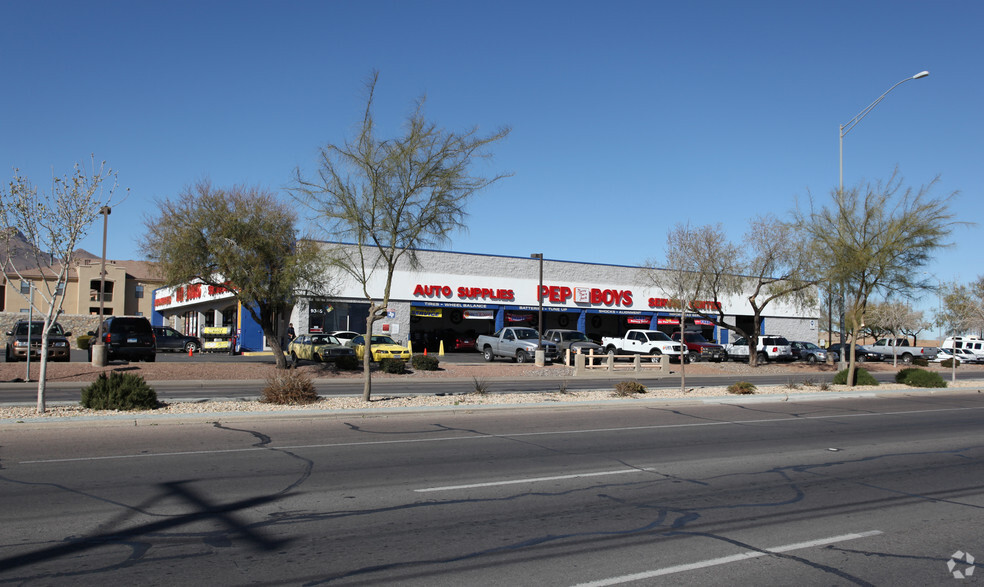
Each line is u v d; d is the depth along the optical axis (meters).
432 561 5.95
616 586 5.43
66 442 11.55
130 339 28.33
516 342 37.75
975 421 16.66
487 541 6.53
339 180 16.22
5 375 22.66
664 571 5.78
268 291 25.47
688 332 45.62
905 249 23.72
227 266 24.86
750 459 11.05
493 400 18.02
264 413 14.47
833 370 40.53
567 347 36.59
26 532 6.61
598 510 7.73
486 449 11.62
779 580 5.61
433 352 50.16
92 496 8.02
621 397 19.70
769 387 24.56
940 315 65.88
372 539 6.55
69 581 5.35
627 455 11.27
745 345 45.66
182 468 9.65
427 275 45.88
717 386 25.88
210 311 57.56
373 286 44.09
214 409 15.02
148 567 5.70
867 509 7.95
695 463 10.64
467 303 47.12
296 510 7.55
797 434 14.00
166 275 25.42
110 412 14.19
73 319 53.69
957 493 8.82
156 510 7.46
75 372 23.77
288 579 5.47
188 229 24.44
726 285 38.75
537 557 6.09
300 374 17.20
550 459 10.80
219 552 6.11
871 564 6.04
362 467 9.93
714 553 6.26
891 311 60.47
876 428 15.12
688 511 7.74
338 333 37.81
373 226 16.41
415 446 11.80
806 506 8.05
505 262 48.75
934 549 6.49
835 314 48.25
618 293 52.72
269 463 10.10
